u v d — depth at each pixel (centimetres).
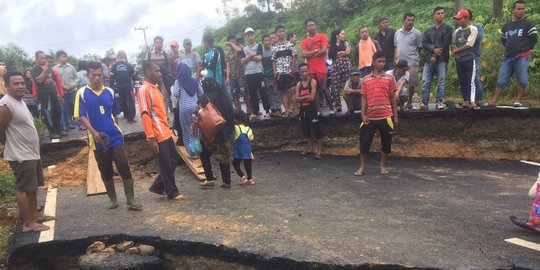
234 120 664
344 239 439
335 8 2292
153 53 964
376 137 866
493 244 409
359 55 908
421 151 838
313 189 638
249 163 677
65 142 831
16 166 493
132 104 995
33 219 524
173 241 463
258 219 513
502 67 798
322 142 891
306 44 873
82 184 751
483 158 798
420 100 1037
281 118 912
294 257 404
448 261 376
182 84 695
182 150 787
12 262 478
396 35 848
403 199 571
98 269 439
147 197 640
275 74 903
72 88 921
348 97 868
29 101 910
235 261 433
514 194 582
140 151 854
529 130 785
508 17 1092
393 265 375
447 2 1661
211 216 532
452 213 506
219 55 844
